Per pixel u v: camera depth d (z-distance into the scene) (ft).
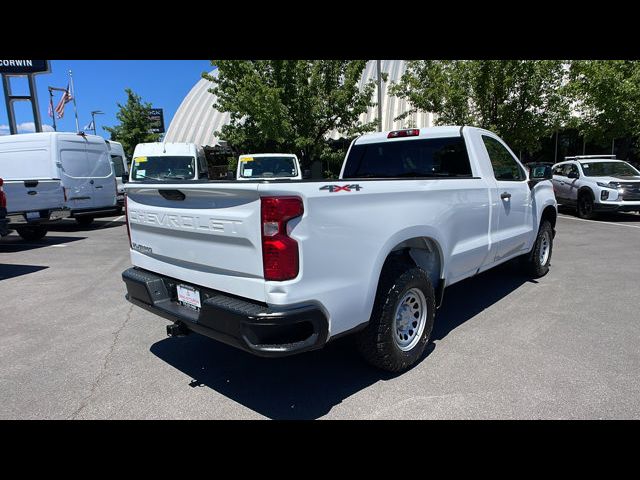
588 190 42.04
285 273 8.53
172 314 10.67
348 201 9.54
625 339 13.55
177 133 111.45
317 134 61.87
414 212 11.45
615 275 21.11
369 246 10.09
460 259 13.84
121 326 15.96
